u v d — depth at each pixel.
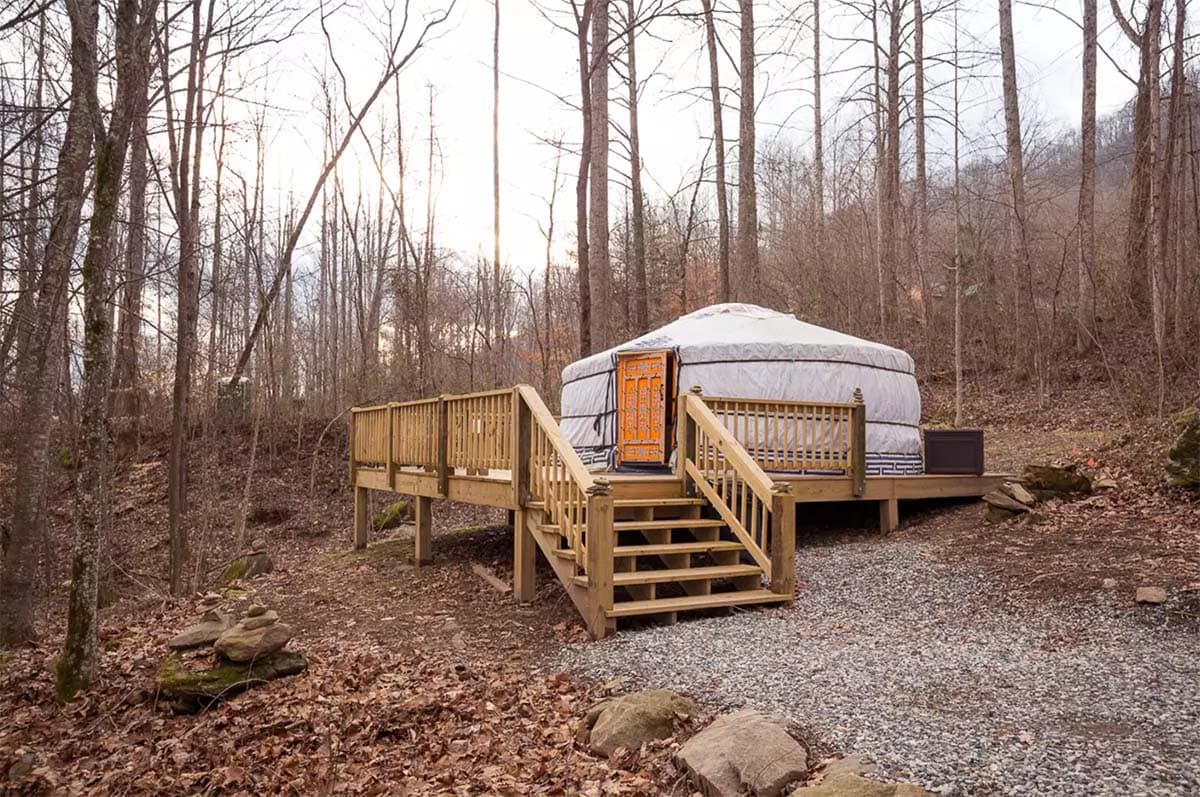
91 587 5.40
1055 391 15.07
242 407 17.81
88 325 5.15
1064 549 6.47
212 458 13.06
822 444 8.21
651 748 3.55
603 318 13.95
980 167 25.16
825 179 30.70
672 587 6.25
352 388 19.98
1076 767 2.89
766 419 7.96
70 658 5.36
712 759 3.12
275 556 11.67
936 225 26.17
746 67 15.65
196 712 4.94
